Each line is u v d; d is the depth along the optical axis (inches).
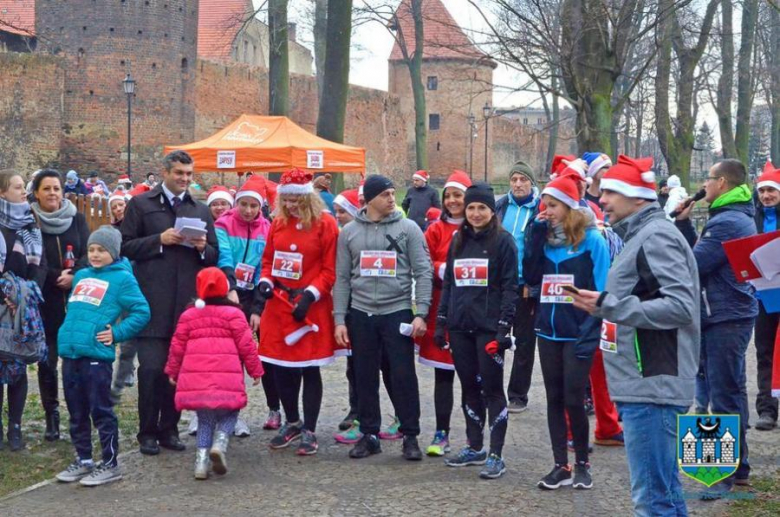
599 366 299.9
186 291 294.5
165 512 241.3
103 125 1631.4
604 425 306.0
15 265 290.2
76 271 304.3
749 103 1189.1
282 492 257.3
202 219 300.2
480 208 266.1
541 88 539.2
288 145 581.3
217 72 1936.5
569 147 2714.1
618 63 540.7
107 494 256.7
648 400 181.9
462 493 254.7
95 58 1625.2
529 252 257.4
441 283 297.6
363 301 288.7
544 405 361.4
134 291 273.6
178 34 1689.2
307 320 293.4
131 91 1440.7
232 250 323.3
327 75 714.8
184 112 1715.1
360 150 616.7
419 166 1562.5
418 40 1534.2
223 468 267.7
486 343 268.1
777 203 325.4
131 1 1633.9
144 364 291.9
